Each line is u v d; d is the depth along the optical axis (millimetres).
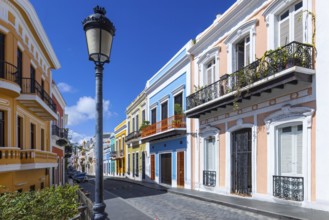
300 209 9102
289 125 10555
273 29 11383
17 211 4586
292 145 10445
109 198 15773
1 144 12344
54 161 19844
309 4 9844
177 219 9055
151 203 13156
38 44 17688
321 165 9047
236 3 13820
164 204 12594
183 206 11719
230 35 14000
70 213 5582
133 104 34000
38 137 18297
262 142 11695
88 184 32906
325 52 9125
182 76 19844
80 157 98062
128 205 12633
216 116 15266
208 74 16766
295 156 10297
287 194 10234
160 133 21453
